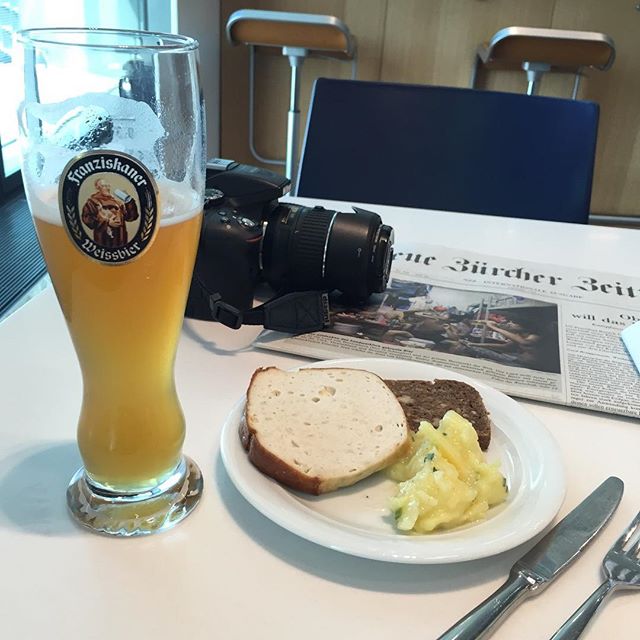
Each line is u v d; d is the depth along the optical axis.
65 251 0.32
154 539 0.36
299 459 0.40
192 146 0.34
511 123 1.09
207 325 0.61
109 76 0.31
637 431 0.49
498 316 0.64
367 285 0.63
